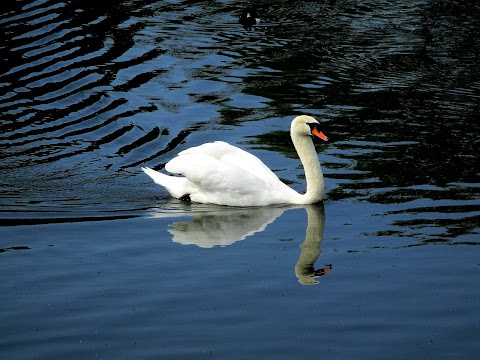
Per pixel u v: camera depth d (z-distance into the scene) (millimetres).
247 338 11352
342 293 12586
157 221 15477
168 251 14141
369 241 14406
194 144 19312
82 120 20750
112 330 11586
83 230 15008
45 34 27047
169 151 18953
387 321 11773
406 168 17719
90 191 16922
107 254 14000
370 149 18859
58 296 12547
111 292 12656
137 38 27125
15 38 26516
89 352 11047
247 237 14742
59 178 17531
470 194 16266
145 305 12266
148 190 17109
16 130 20062
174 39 27203
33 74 23656
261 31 28250
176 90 22734
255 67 24641
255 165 16781
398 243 14250
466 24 28609
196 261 13742
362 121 20578
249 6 31578
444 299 12344
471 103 21734
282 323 11742
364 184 17000
